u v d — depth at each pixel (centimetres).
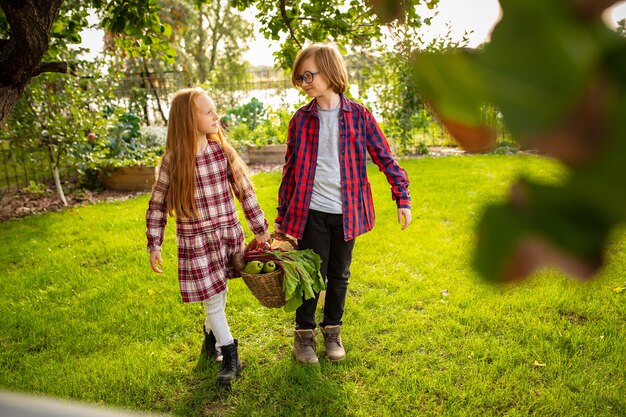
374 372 269
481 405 242
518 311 323
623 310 314
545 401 242
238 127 1037
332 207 261
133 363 280
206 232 252
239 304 346
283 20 365
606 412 233
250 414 245
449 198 596
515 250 12
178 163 245
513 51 12
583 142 12
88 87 727
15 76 233
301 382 263
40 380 267
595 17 12
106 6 338
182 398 257
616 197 11
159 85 1239
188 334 313
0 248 494
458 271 386
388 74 873
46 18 232
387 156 267
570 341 286
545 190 12
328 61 249
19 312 346
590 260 12
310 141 261
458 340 293
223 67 2136
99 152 753
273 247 270
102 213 628
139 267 419
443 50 14
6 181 848
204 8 2009
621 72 12
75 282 395
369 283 376
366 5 18
